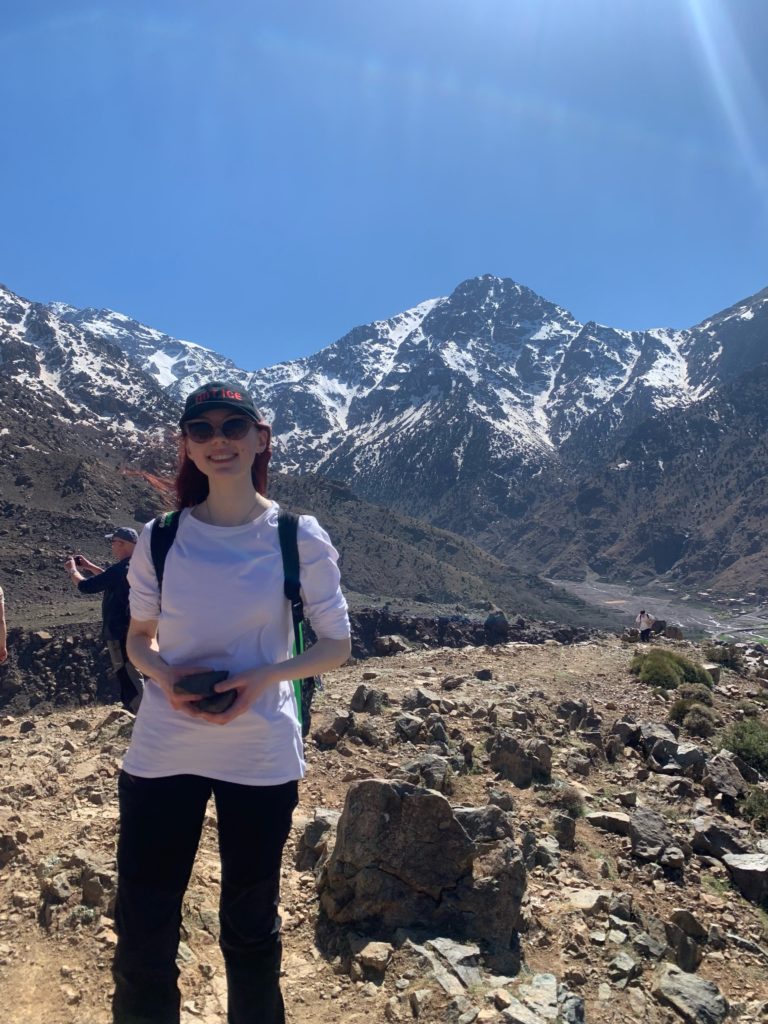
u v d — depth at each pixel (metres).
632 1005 2.60
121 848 1.63
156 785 1.59
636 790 4.83
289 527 1.67
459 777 4.41
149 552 1.70
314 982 2.47
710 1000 2.68
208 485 1.81
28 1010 2.20
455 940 2.68
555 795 4.36
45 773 4.07
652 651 8.62
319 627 1.68
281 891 3.01
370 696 5.59
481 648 10.07
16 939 2.56
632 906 3.28
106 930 2.55
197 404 1.65
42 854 3.09
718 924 3.38
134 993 1.65
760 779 5.50
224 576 1.61
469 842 2.85
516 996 2.43
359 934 2.69
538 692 6.77
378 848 2.83
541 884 3.35
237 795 1.60
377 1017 2.30
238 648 1.62
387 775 4.25
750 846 4.19
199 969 2.42
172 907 1.64
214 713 1.51
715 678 8.80
